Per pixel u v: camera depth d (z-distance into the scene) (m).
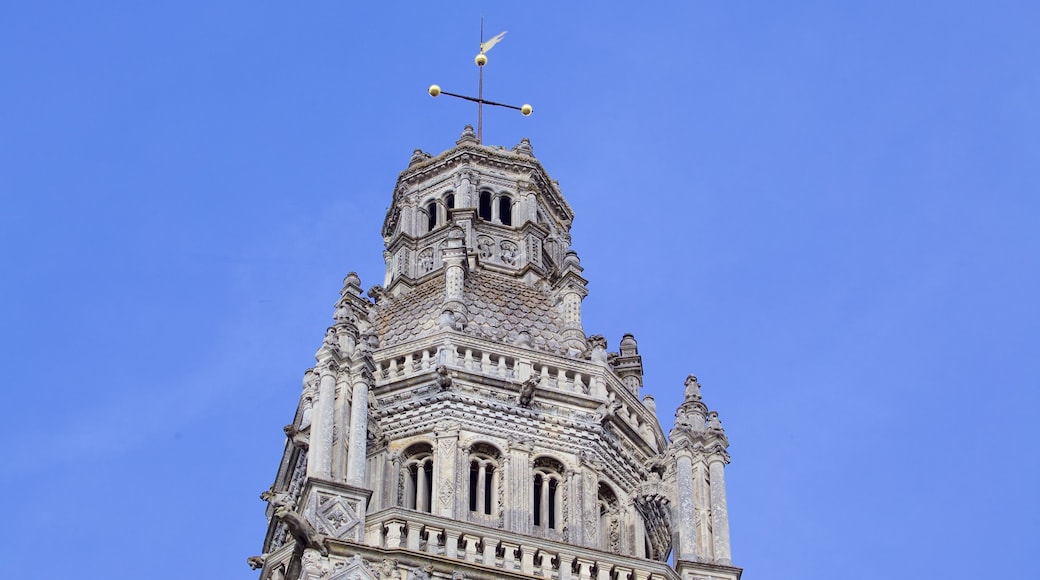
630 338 95.12
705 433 83.88
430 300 91.88
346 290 90.25
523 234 98.00
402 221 99.94
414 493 84.06
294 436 86.19
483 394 86.00
